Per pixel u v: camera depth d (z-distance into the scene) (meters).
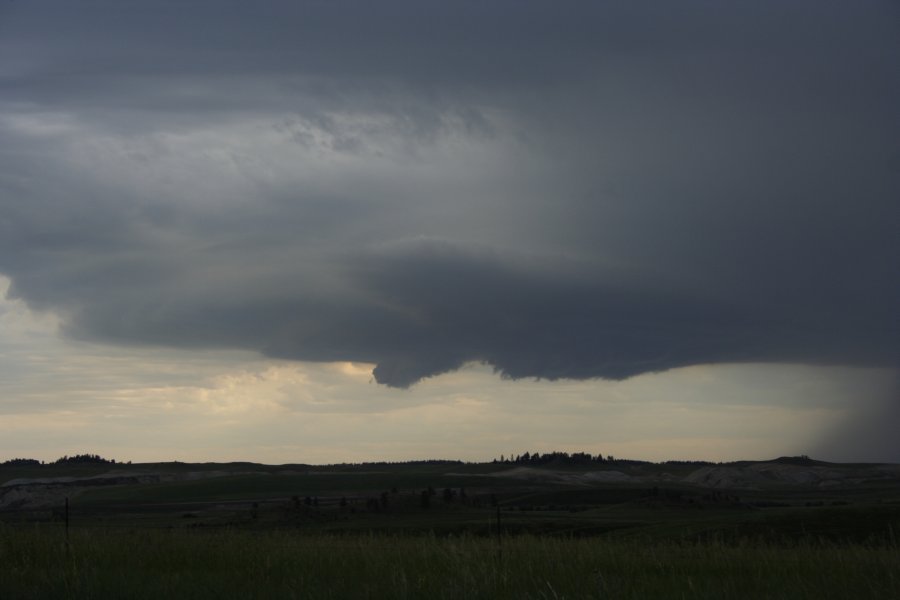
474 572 13.52
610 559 15.85
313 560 16.12
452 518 106.81
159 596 12.04
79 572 13.82
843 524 39.38
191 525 94.62
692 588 11.84
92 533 21.48
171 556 16.64
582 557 15.99
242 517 102.94
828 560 15.33
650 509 125.75
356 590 12.38
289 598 11.84
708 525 44.12
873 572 13.61
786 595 11.70
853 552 16.64
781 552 17.09
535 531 65.38
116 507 181.50
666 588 12.35
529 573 13.79
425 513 118.19
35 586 12.91
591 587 12.24
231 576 13.84
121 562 15.91
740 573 14.17
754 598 11.55
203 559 16.39
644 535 44.72
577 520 89.62
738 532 40.00
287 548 18.33
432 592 12.02
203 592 12.26
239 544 19.02
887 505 42.34
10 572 14.32
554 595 11.47
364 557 16.38
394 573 13.16
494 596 11.81
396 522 96.44
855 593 11.88
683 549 18.00
